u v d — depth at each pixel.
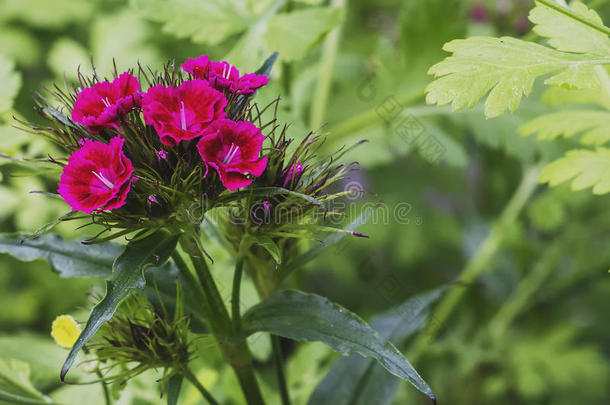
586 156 0.69
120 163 0.61
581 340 1.14
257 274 0.69
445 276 1.18
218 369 0.76
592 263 1.09
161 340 0.65
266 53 0.74
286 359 0.93
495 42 0.68
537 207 1.02
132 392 0.72
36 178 0.82
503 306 1.10
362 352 0.64
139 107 0.63
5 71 0.75
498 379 1.02
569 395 1.04
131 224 0.63
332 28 0.74
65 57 0.89
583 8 0.68
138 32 1.00
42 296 1.04
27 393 0.70
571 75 0.66
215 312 0.66
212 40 0.75
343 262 1.09
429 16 0.83
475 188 1.18
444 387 1.01
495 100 0.66
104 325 0.66
